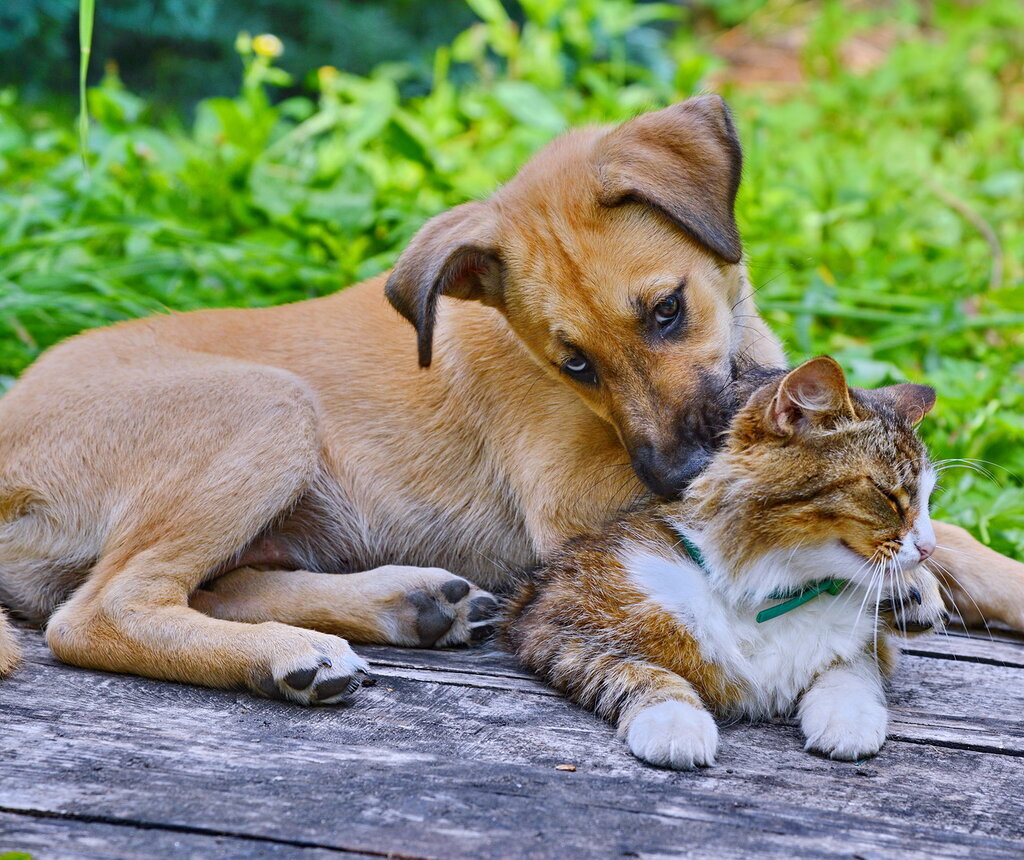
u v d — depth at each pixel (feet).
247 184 26.08
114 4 32.68
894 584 12.44
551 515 14.70
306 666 12.23
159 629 12.92
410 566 14.90
